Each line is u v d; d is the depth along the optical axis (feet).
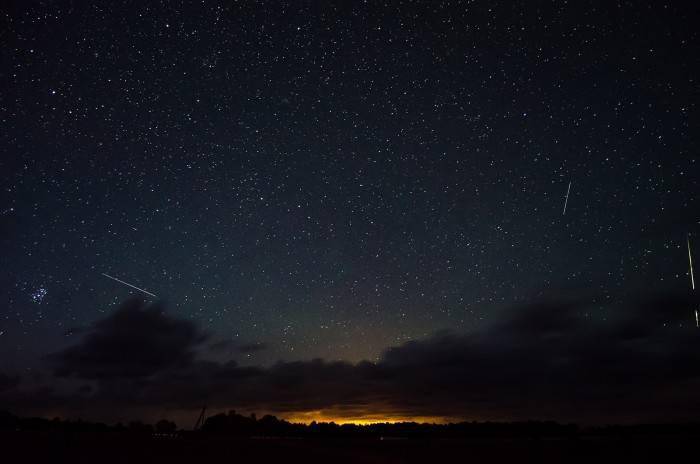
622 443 74.13
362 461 62.49
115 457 64.03
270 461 62.44
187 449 72.28
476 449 72.49
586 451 69.31
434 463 61.46
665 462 61.77
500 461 62.69
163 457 64.75
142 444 76.84
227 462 61.00
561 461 63.62
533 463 61.41
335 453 69.51
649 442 74.28
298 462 61.46
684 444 72.23
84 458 62.85
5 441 75.46
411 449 72.79
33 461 61.05
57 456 63.98
